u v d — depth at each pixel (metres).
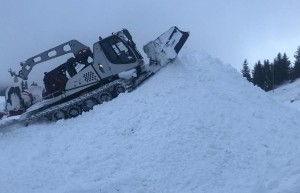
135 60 15.41
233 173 10.40
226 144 11.44
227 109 12.87
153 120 12.47
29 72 16.08
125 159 10.98
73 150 11.89
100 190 9.50
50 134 13.23
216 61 16.17
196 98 13.22
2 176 10.74
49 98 15.33
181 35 15.11
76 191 9.42
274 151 11.39
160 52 15.12
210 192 9.53
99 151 11.50
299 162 10.67
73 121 13.88
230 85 14.57
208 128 11.95
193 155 10.88
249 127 12.30
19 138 13.59
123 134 12.16
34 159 11.74
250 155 11.16
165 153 10.95
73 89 15.30
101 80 15.30
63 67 15.66
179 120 12.27
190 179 10.04
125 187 9.67
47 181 10.33
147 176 10.16
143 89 14.27
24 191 9.80
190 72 14.62
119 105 13.76
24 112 15.93
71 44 15.84
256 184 9.45
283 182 9.70
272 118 13.21
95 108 14.16
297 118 13.97
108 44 15.34
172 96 13.41
